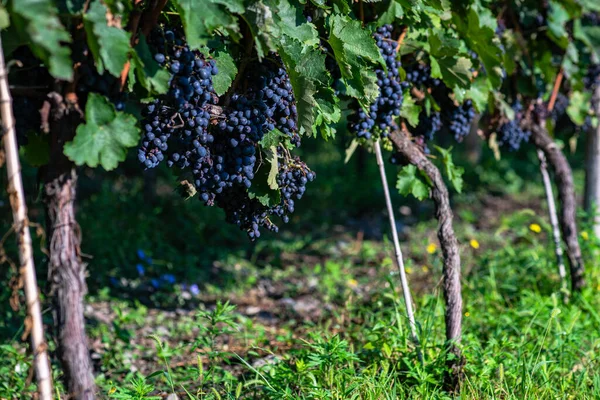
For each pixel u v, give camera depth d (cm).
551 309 741
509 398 546
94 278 995
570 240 855
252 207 504
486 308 814
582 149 2378
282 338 725
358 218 1525
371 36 516
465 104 677
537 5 807
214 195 488
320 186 1733
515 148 836
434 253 1038
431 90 671
